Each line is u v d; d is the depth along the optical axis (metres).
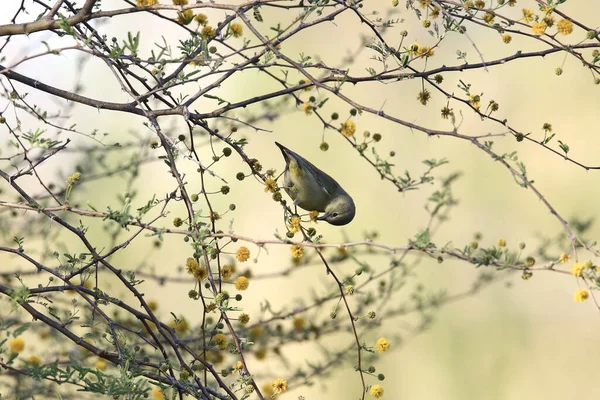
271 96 7.18
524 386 15.88
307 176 9.78
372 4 19.22
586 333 16.61
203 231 6.05
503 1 7.05
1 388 9.41
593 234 17.34
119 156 14.54
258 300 15.62
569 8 19.91
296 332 10.67
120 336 6.80
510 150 18.81
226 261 12.59
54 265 11.95
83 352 9.17
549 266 6.01
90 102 7.14
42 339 9.89
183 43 6.55
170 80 6.82
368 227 17.62
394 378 16.06
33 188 14.19
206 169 6.52
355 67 18.62
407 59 7.00
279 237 6.09
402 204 17.95
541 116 19.12
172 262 15.16
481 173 18.50
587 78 19.25
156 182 17.38
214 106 18.34
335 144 18.42
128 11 6.40
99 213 5.95
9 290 6.24
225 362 10.96
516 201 18.23
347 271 15.95
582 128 18.78
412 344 16.61
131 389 5.91
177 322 6.70
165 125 12.26
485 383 16.06
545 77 19.44
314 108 7.20
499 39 19.62
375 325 10.93
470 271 17.11
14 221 10.64
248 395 6.34
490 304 17.06
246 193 17.48
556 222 17.88
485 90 19.42
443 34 6.98
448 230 17.75
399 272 12.57
